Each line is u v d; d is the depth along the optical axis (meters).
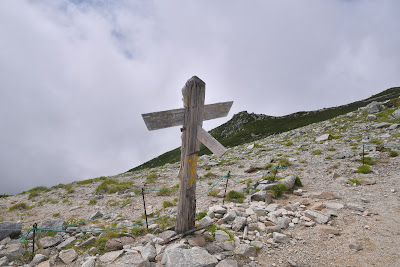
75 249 7.21
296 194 11.49
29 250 7.30
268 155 24.66
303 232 7.83
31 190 20.12
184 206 7.41
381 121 28.67
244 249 6.51
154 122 6.67
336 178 13.38
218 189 13.90
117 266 5.82
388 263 6.14
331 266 6.18
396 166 14.00
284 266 6.19
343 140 23.94
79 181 22.22
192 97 6.95
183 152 7.26
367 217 8.65
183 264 5.64
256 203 10.41
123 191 16.17
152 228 8.49
